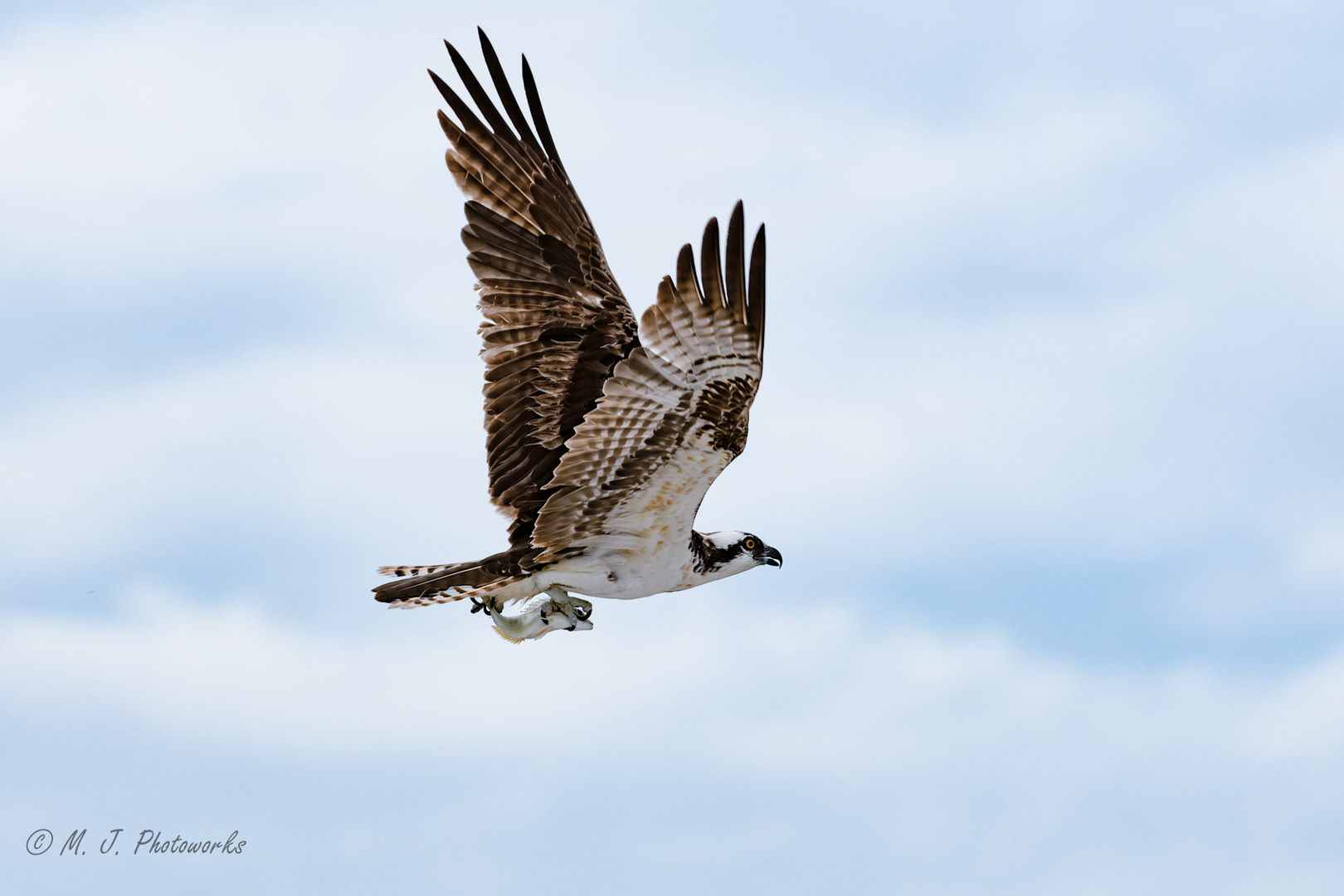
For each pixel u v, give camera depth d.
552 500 13.64
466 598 14.35
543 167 13.84
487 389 13.90
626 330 13.62
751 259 12.38
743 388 12.70
